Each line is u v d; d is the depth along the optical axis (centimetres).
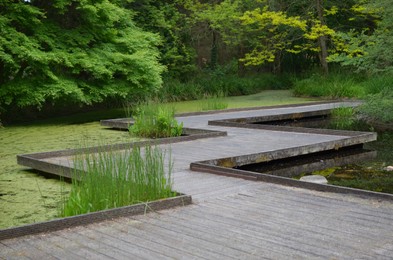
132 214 397
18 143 862
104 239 339
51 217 429
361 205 419
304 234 345
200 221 378
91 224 374
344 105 1370
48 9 1293
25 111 1368
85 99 1195
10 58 1083
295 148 701
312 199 441
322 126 1124
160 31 1936
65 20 1320
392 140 915
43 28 1196
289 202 432
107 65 1252
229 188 488
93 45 1294
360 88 1661
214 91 1938
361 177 630
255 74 2284
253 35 2166
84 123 1188
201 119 1148
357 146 853
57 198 492
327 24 2056
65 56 1162
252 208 414
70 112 1502
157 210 411
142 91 1341
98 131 1020
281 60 2317
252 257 301
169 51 1877
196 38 2177
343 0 1967
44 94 1140
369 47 1107
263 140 815
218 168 557
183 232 351
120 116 1362
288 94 1934
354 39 1158
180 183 512
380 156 765
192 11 2186
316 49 1942
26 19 1177
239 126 1005
